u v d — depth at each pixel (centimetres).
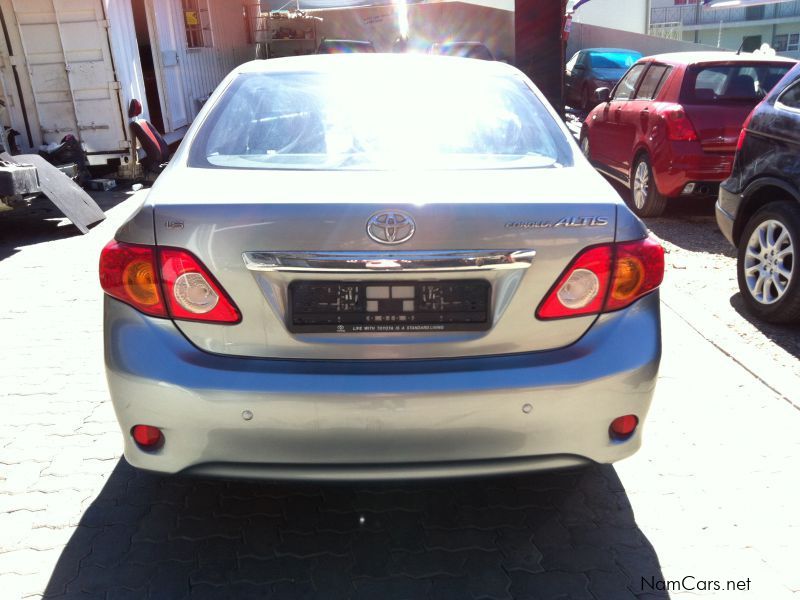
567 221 221
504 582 238
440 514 275
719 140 669
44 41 926
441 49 1905
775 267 447
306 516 274
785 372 384
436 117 285
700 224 722
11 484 292
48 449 318
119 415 226
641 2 2469
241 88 302
